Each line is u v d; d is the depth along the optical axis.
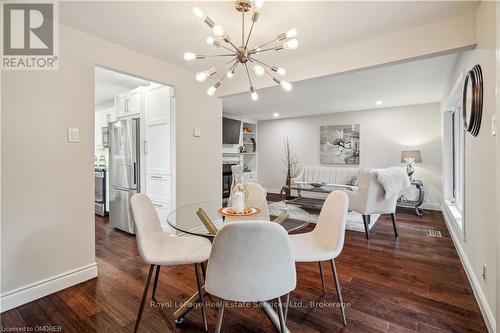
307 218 1.85
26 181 1.82
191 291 2.01
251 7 1.73
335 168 5.71
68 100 2.04
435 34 2.02
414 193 4.99
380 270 2.36
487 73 1.63
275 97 4.56
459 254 2.64
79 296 1.92
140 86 3.47
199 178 3.33
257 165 7.59
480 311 1.72
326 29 2.11
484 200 1.69
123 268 2.41
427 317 1.67
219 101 3.61
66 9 1.82
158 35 2.22
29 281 1.84
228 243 1.06
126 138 3.47
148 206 1.79
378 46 2.28
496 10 1.32
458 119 3.57
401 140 5.30
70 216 2.06
